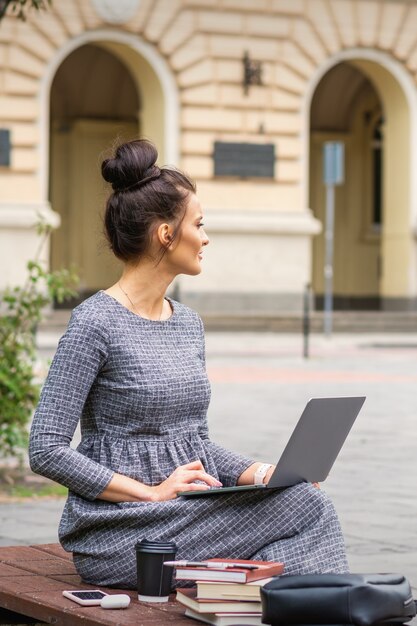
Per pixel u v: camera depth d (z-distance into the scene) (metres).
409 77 31.41
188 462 5.08
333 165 27.17
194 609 4.48
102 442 5.00
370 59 30.97
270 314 29.14
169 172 5.05
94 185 33.69
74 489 4.90
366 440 13.54
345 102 36.56
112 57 33.06
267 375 21.11
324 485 10.62
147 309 5.12
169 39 28.67
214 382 19.77
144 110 29.39
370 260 37.22
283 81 29.70
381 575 4.33
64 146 34.00
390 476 11.15
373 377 21.03
